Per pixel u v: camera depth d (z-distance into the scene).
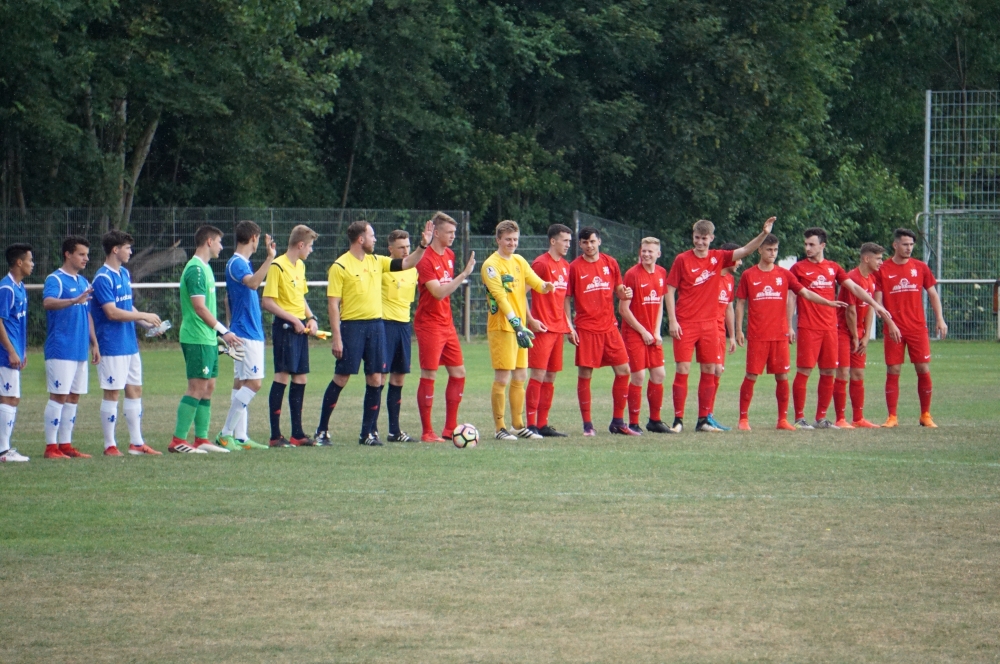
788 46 111.94
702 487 25.56
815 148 128.62
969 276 90.19
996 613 16.27
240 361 33.22
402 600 16.95
